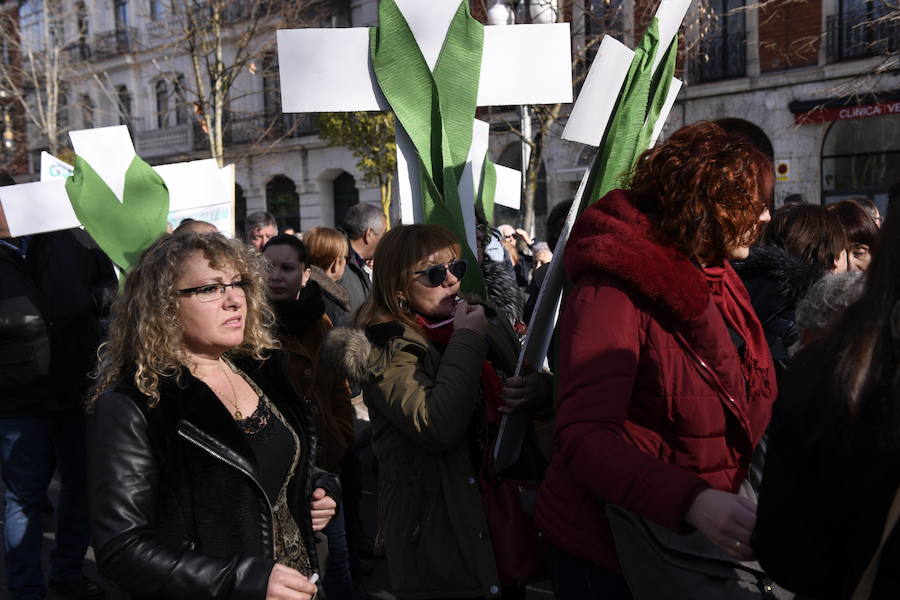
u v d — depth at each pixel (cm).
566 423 162
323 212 2294
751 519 133
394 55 261
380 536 254
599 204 180
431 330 239
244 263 191
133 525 164
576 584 182
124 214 347
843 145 1430
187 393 176
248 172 2381
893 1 852
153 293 178
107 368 182
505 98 269
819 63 1401
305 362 330
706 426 168
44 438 353
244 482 178
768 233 314
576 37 985
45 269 363
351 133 1364
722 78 1521
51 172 449
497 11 750
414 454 229
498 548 221
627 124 225
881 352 105
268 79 2245
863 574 109
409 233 240
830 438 109
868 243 321
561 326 173
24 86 2147
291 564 193
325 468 328
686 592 162
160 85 2444
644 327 167
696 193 166
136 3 2384
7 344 343
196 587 163
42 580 351
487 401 238
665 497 144
